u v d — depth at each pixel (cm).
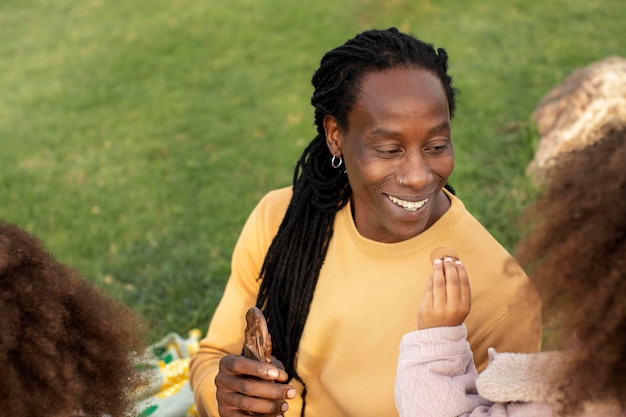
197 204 532
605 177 147
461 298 184
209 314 406
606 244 143
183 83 740
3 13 998
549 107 510
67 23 940
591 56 666
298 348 233
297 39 800
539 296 158
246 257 247
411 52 196
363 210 216
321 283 226
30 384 143
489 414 166
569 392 147
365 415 220
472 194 481
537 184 455
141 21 902
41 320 149
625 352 140
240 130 636
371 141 195
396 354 215
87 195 555
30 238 164
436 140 194
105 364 157
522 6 791
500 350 207
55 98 740
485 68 663
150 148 620
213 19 870
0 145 650
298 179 234
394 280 214
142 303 423
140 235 498
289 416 236
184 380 310
